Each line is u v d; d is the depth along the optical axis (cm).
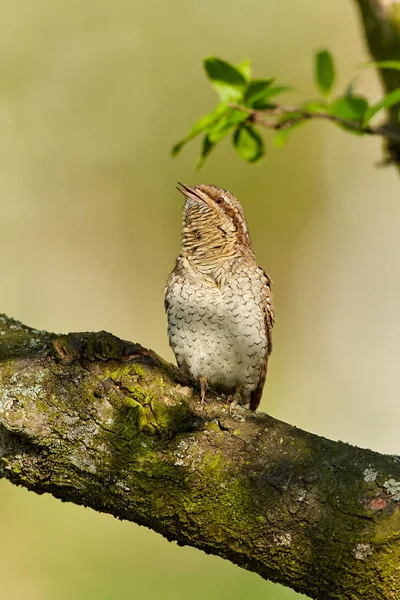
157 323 1975
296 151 1909
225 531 495
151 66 1942
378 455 501
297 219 1928
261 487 493
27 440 519
